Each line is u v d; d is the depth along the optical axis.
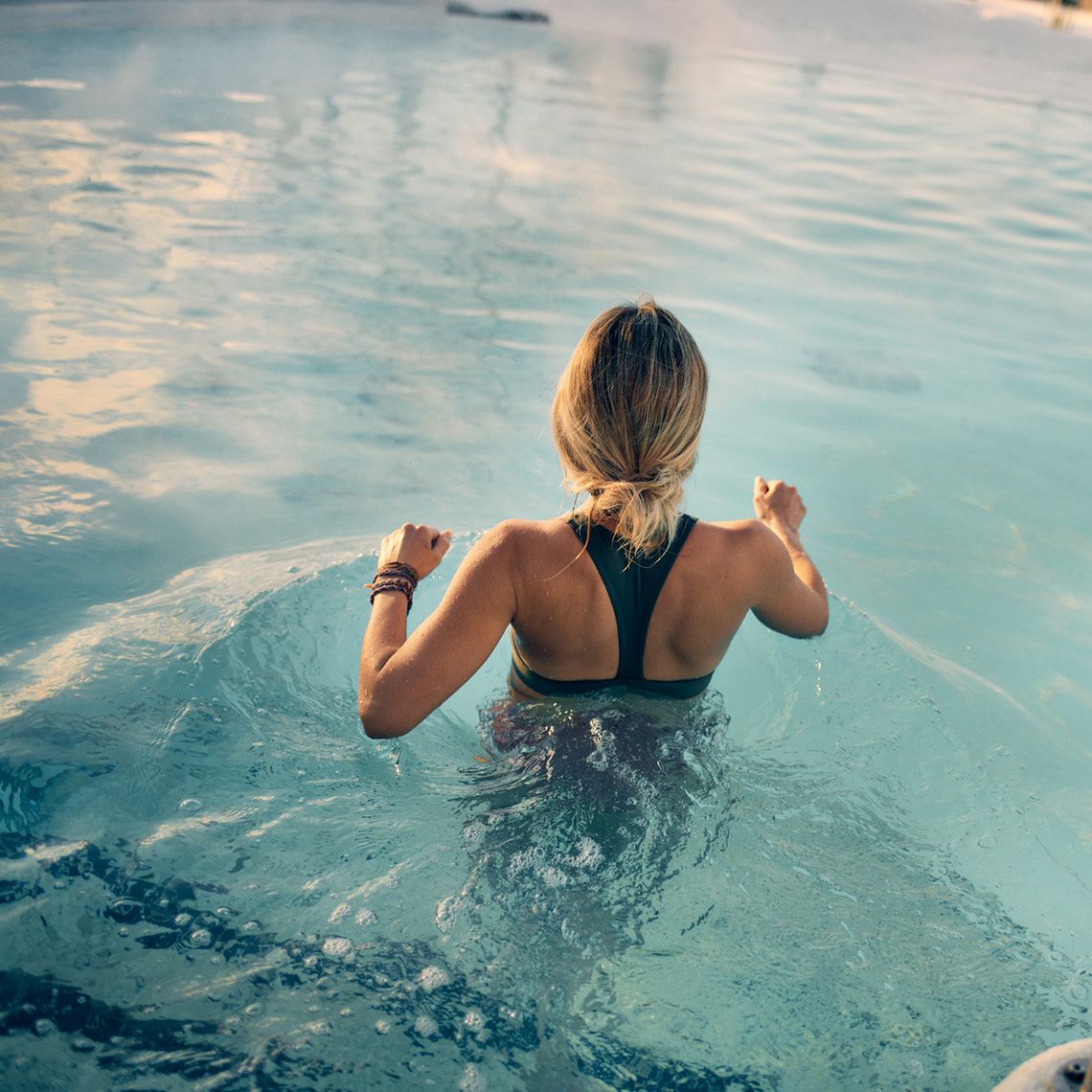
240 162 6.57
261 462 3.42
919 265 5.77
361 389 3.98
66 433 3.46
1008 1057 1.48
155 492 3.16
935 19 13.81
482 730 2.08
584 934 1.62
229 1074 1.40
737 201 6.67
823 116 9.27
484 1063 1.43
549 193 6.54
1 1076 1.37
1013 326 5.04
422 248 5.42
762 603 2.01
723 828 1.82
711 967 1.58
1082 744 2.33
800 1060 1.46
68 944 1.55
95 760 1.93
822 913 1.68
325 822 1.82
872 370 4.45
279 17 11.52
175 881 1.67
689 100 9.56
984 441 3.93
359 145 7.20
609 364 1.77
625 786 1.84
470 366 4.22
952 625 2.83
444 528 3.11
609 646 1.89
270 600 2.52
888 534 3.28
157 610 2.52
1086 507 3.53
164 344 4.18
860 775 2.03
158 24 10.50
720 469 3.58
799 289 5.29
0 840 1.72
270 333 4.36
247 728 2.07
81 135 6.73
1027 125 9.47
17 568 2.70
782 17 13.68
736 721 2.19
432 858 1.74
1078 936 1.70
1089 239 6.39
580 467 1.86
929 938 1.66
